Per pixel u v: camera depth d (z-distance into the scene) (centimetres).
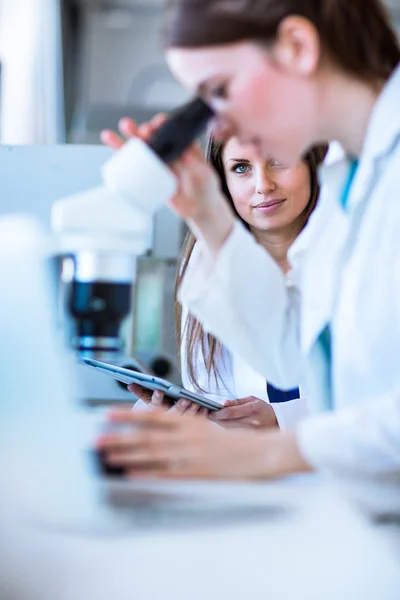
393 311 98
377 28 101
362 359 101
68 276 94
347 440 85
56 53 361
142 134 97
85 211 84
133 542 60
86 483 69
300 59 94
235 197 182
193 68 93
